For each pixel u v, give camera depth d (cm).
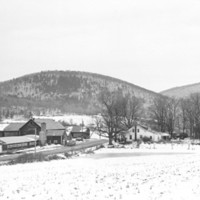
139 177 2581
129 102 10325
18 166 4088
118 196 1900
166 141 9219
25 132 10231
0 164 4784
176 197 1748
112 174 2891
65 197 1964
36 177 2912
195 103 10581
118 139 10019
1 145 7312
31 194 2097
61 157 5538
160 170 2986
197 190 1861
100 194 1989
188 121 11188
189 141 9175
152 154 6131
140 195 1878
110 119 8688
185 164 3441
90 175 2891
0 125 11119
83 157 5716
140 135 9731
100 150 7131
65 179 2688
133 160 4653
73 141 9031
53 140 9475
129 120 10069
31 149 7725
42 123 9175
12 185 2478
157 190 1972
